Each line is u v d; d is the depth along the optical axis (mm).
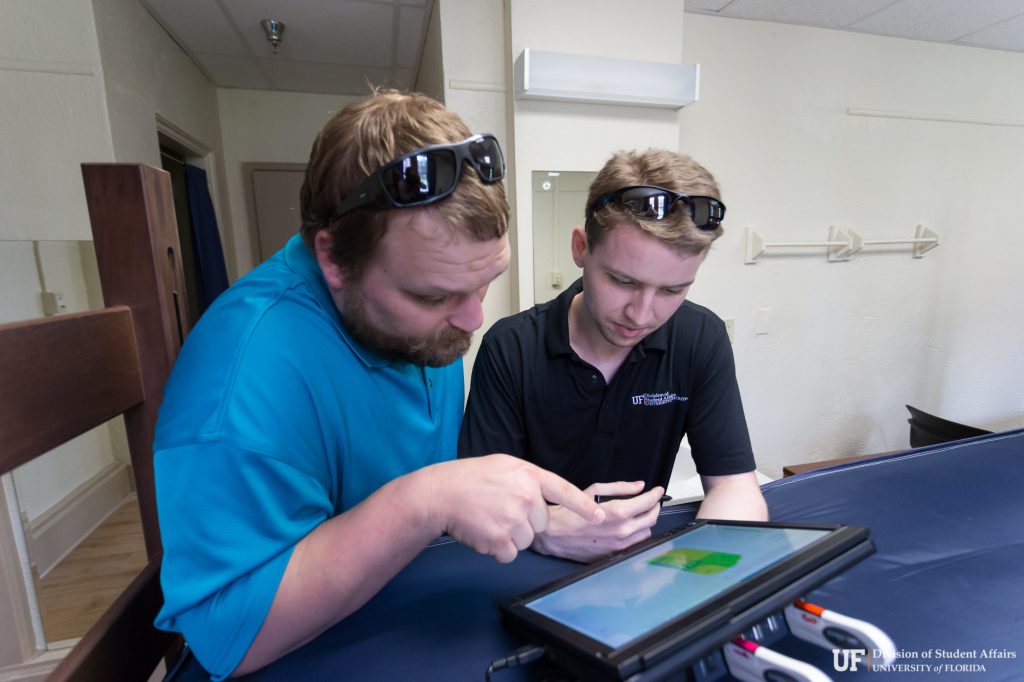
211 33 2039
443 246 365
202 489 346
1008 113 2109
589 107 1507
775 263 1932
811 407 2117
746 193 1838
